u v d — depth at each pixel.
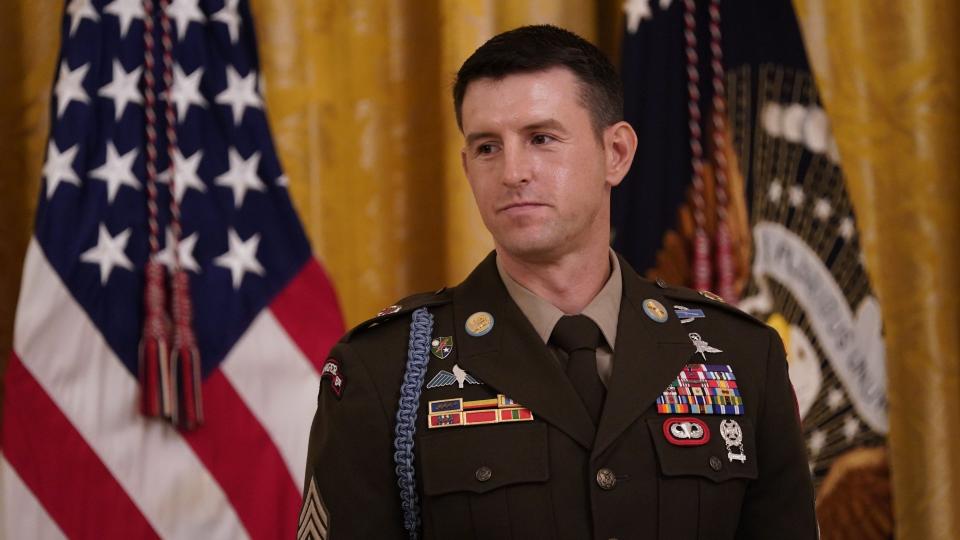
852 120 5.66
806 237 5.46
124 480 4.76
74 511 4.67
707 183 5.40
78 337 4.76
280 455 5.01
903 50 5.70
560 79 2.73
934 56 5.70
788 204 5.46
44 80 5.27
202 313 4.98
